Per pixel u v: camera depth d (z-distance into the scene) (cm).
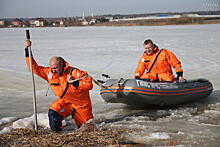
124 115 524
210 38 2392
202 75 876
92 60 1227
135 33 3628
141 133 418
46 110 557
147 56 581
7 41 2527
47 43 2234
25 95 670
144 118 502
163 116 515
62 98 414
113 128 439
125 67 1041
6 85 759
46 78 429
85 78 409
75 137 391
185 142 383
